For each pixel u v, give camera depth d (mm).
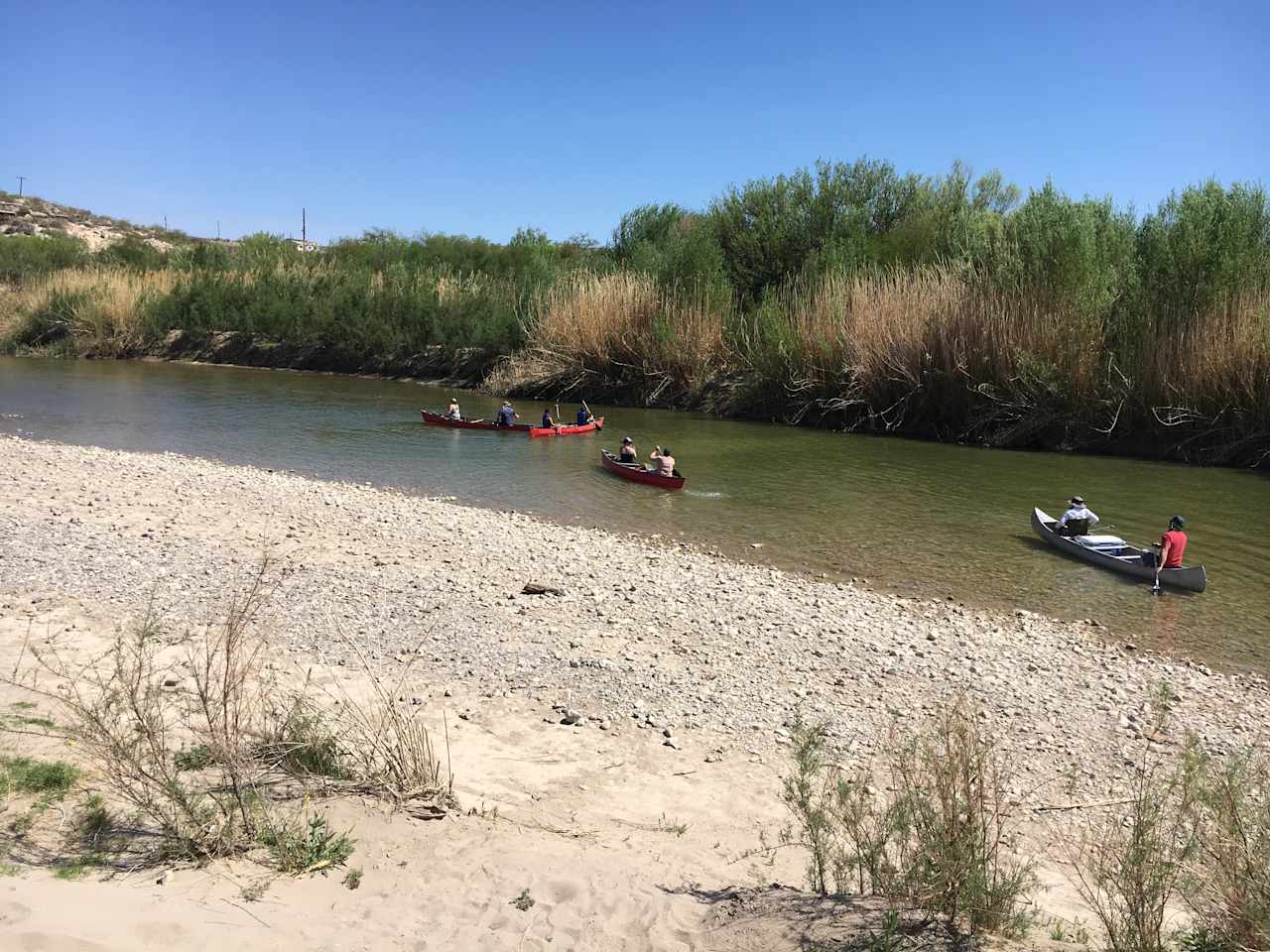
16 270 65312
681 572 14742
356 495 20000
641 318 40656
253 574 12945
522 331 44562
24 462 21656
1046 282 30328
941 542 17484
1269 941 4141
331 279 56281
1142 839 4965
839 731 8875
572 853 5812
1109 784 8055
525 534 17047
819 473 24797
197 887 4664
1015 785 7988
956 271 34125
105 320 57375
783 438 31531
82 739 5742
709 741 8531
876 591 14359
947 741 6301
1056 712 9727
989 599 14102
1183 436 27859
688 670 10281
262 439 28688
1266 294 27250
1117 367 28734
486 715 8742
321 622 11117
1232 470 25750
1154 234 29891
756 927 4711
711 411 38094
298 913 4555
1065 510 20328
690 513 19828
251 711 7133
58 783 5629
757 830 6742
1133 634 12625
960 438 31344
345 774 6469
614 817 6805
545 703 9148
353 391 43469
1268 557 16703
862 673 10547
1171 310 28578
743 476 24297
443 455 26656
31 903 4031
